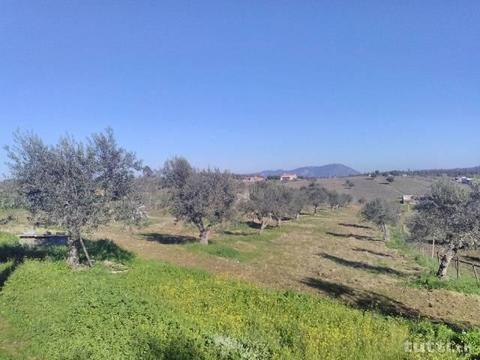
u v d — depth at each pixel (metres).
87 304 15.30
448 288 27.86
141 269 24.81
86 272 22.31
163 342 11.95
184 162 43.53
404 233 65.56
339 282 27.95
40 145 23.72
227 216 41.94
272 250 42.00
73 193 23.34
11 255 26.58
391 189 155.62
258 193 61.03
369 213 64.62
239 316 15.42
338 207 123.38
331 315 16.86
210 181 41.91
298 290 24.17
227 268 29.06
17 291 18.02
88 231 24.06
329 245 49.75
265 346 12.56
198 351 11.55
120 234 46.81
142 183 26.17
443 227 29.92
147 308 15.13
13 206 23.27
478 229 28.59
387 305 22.95
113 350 11.91
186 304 17.05
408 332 15.69
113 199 25.03
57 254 27.05
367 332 14.38
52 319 14.48
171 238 46.53
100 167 24.34
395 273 33.41
